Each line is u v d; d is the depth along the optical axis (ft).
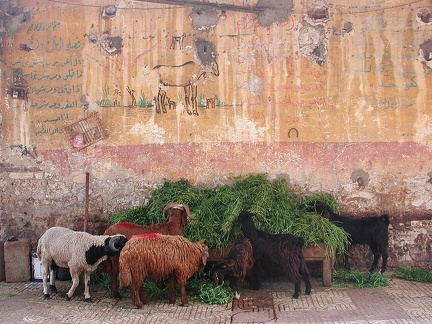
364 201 26.99
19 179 27.81
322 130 27.09
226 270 22.47
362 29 26.99
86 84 27.68
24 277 25.81
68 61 27.71
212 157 27.37
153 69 27.50
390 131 26.91
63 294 23.84
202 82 27.37
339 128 27.07
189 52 27.43
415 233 26.86
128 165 27.61
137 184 27.58
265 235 23.58
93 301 22.91
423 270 26.17
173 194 26.25
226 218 24.59
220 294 22.54
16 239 26.25
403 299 22.62
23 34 27.78
